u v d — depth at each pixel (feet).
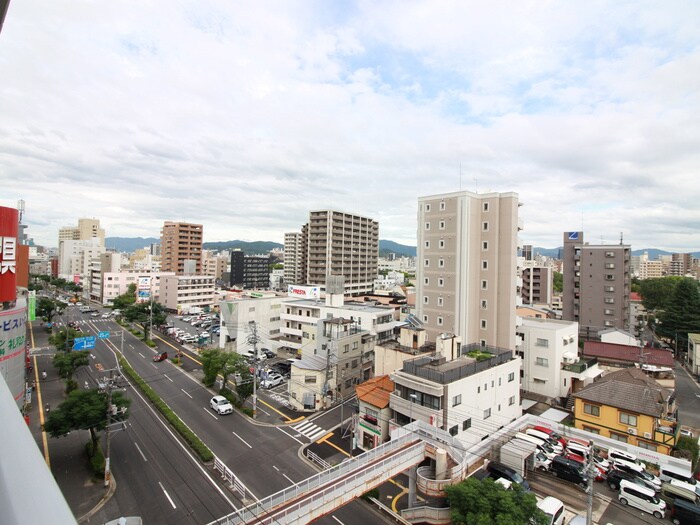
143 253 555.69
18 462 5.88
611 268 215.31
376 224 387.96
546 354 140.77
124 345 205.87
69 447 100.07
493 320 148.25
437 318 157.69
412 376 98.07
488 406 104.83
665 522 77.71
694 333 194.70
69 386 132.98
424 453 82.38
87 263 449.06
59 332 193.26
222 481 86.79
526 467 94.38
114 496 80.79
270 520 59.00
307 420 121.70
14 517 4.38
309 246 335.67
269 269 531.09
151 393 135.13
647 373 145.89
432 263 160.45
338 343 140.26
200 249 402.93
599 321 217.36
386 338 168.25
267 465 94.48
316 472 92.07
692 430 115.65
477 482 67.62
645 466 94.99
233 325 192.34
